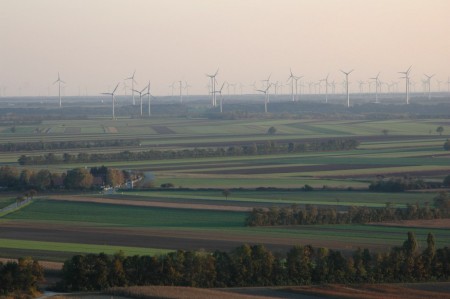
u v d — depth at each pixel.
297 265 172.88
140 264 170.12
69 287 163.38
